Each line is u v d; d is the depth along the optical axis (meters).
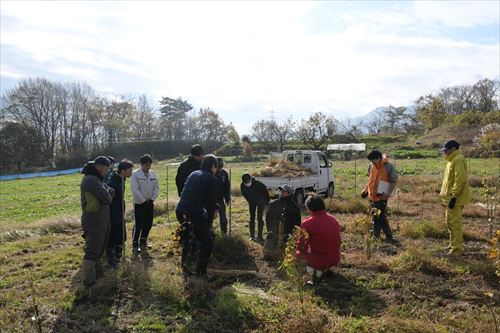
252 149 60.69
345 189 19.22
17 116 62.44
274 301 5.56
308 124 56.44
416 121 78.75
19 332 4.99
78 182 33.28
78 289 6.18
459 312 5.37
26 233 10.86
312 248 6.46
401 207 13.34
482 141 40.56
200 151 8.45
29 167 59.66
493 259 7.16
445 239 9.17
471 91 79.75
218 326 5.09
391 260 7.36
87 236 6.38
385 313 5.29
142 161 8.42
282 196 8.18
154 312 5.49
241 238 8.63
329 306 5.64
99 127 69.88
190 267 7.20
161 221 12.28
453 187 7.66
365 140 63.47
